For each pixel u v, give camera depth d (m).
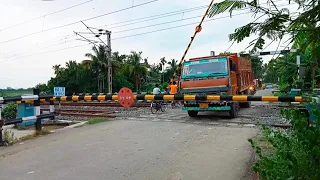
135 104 18.30
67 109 18.73
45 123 11.66
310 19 2.00
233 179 4.59
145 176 4.88
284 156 3.22
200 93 11.80
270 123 9.78
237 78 13.48
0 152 6.78
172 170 5.13
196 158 5.81
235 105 11.79
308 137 2.86
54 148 7.01
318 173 2.78
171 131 8.85
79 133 8.91
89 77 49.75
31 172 5.25
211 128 9.21
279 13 2.15
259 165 3.86
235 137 7.66
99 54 46.28
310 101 3.50
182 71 12.73
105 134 8.64
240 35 2.29
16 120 8.01
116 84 48.88
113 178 4.82
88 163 5.69
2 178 4.97
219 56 12.29
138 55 48.00
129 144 7.20
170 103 17.73
